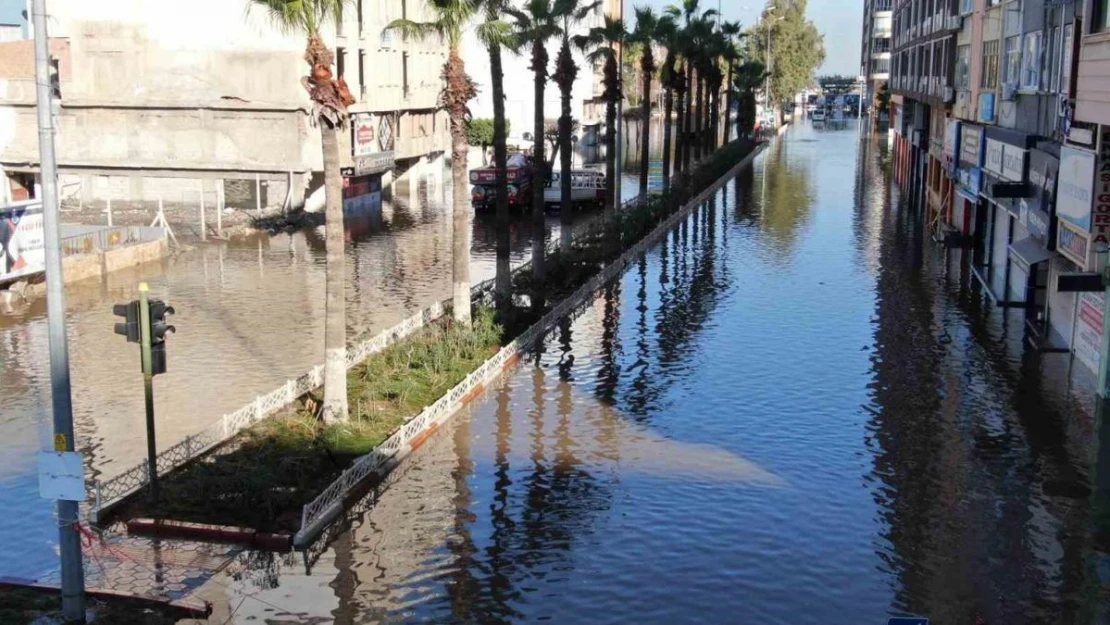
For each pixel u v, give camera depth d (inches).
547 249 1739.7
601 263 1566.2
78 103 1940.2
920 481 739.4
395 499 709.3
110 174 1902.1
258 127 1925.4
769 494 715.4
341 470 737.6
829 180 2901.1
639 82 5649.6
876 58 5162.4
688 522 669.9
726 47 3336.6
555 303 1304.1
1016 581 593.3
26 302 1289.4
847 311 1278.3
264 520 657.0
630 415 886.4
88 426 839.1
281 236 1838.1
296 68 1913.1
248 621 546.0
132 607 550.3
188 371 997.2
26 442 810.2
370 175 2301.9
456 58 1055.0
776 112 5561.0
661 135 4471.0
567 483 735.7
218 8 1916.8
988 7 1451.8
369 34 2154.3
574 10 1489.9
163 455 746.2
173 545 633.0
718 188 2716.5
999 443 812.0
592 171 2349.9
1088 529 660.1
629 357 1074.1
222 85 1925.4
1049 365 1023.0
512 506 697.6
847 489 724.0
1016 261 1311.5
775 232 1953.7
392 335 1088.2
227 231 1825.8
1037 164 1101.1
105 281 1427.2
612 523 669.9
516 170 2199.8
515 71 3425.2
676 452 797.2
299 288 1396.4
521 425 860.0
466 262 1095.0
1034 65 1144.8
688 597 574.2
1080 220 903.1
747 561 617.0
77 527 523.8
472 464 772.6
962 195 1617.9
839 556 623.5
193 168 1905.8
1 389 946.1
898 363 1040.8
